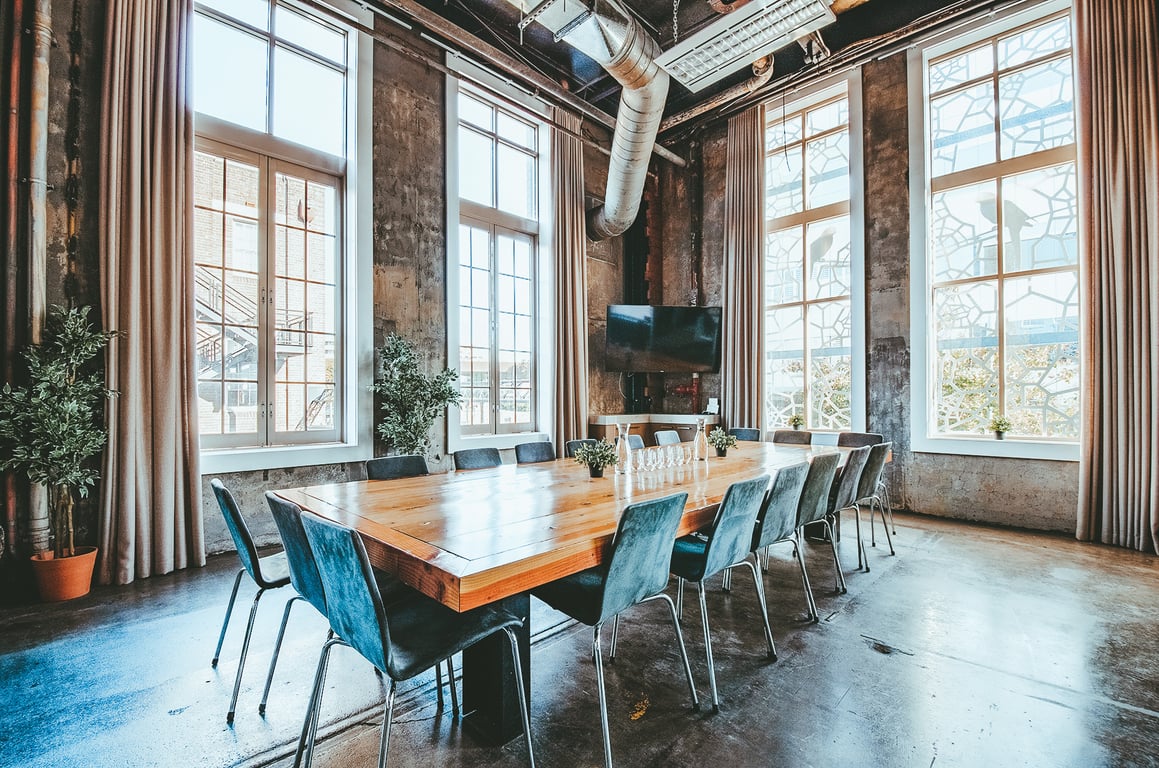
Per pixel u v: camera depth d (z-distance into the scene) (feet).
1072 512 14.20
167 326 11.25
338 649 7.95
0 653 7.67
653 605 9.70
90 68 10.98
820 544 13.60
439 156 16.88
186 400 11.50
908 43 16.88
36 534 9.89
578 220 20.67
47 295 10.34
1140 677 7.03
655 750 5.61
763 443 15.29
